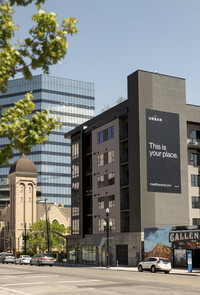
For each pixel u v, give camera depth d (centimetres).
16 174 11869
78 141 7388
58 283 2603
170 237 4938
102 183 6594
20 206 11775
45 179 16538
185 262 4750
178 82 6172
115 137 6338
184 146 6072
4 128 1020
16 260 6806
